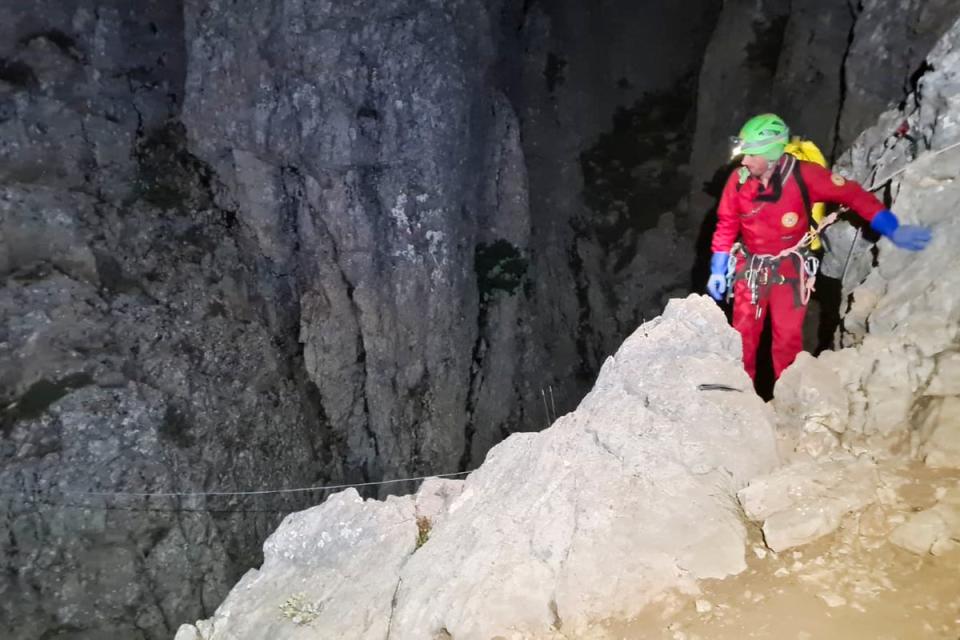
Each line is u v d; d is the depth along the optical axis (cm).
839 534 234
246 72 921
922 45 575
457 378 1059
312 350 997
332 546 331
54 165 833
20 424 701
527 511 274
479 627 237
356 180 960
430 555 289
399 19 940
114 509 718
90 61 874
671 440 272
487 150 1123
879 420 272
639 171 1191
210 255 920
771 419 290
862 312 338
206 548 775
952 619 196
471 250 1095
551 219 1194
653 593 232
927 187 338
